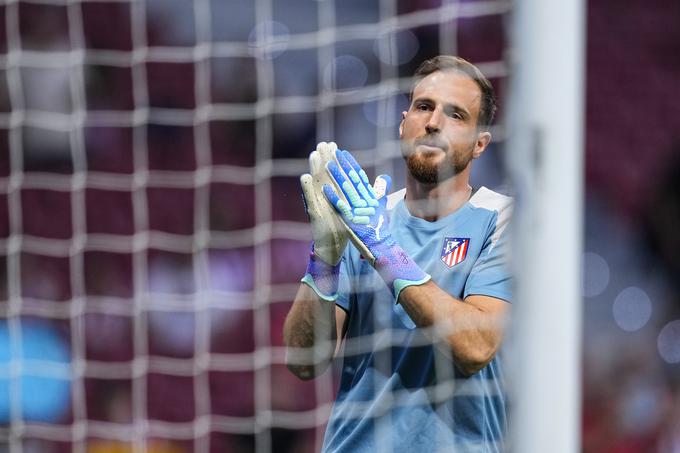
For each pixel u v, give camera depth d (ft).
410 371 32.14
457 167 32.12
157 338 65.72
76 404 62.44
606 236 74.49
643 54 77.97
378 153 40.98
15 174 66.49
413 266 30.37
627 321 71.46
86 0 69.46
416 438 31.68
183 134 71.77
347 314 33.42
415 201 33.17
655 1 77.77
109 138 71.87
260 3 70.13
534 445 27.66
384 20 49.16
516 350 28.04
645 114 77.46
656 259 73.61
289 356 32.91
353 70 67.92
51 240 69.82
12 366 60.64
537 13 27.09
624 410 65.72
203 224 69.26
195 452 62.69
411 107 32.60
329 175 31.32
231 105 70.90
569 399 27.61
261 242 66.39
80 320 66.03
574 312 27.61
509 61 28.30
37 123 71.26
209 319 66.03
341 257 32.04
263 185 67.15
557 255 27.48
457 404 31.60
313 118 69.62
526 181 27.45
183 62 72.18
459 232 32.58
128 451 62.59
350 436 32.48
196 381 64.34
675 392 66.90
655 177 76.28
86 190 70.44
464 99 31.94
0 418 61.67
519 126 27.45
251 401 63.67
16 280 68.28
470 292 31.50
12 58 71.05
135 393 63.82
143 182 70.33
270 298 65.36
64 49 71.92
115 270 68.80
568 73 27.07
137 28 71.82
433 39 64.28
